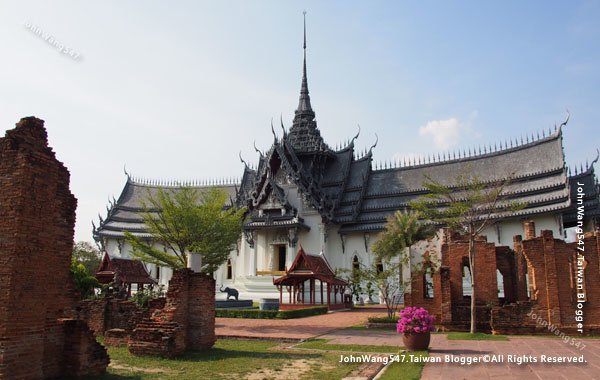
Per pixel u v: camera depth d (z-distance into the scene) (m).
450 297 23.12
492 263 23.27
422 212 34.38
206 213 28.67
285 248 51.69
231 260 55.56
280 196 51.06
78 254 66.25
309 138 57.62
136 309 20.16
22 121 10.61
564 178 42.34
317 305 36.50
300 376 12.14
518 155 48.00
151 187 63.75
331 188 55.47
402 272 26.28
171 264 28.34
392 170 55.19
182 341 15.45
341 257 51.53
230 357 14.95
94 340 11.96
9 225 10.04
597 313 20.20
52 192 10.95
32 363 10.04
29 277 10.16
